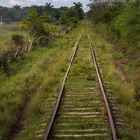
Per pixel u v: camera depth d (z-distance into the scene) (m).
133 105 12.67
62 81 15.81
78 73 17.92
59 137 9.21
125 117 11.08
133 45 26.92
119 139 9.04
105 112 10.98
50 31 41.50
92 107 11.77
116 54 27.38
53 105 12.09
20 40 29.58
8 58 21.09
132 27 27.91
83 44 34.81
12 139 9.79
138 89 15.88
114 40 38.09
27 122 11.00
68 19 81.94
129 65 22.77
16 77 17.55
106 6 59.41
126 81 17.22
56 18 96.88
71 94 13.68
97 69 18.11
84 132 9.55
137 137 9.38
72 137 9.19
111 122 9.70
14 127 10.62
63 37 48.25
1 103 12.61
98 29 61.66
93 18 76.56
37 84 16.38
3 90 14.62
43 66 21.02
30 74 18.09
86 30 64.31
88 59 22.81
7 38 49.22
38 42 33.16
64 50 29.83
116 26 36.12
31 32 34.41
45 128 9.81
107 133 9.40
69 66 19.27
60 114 11.14
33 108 11.97
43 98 13.29
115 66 21.56
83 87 14.84
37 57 25.50
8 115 11.17
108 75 17.22
